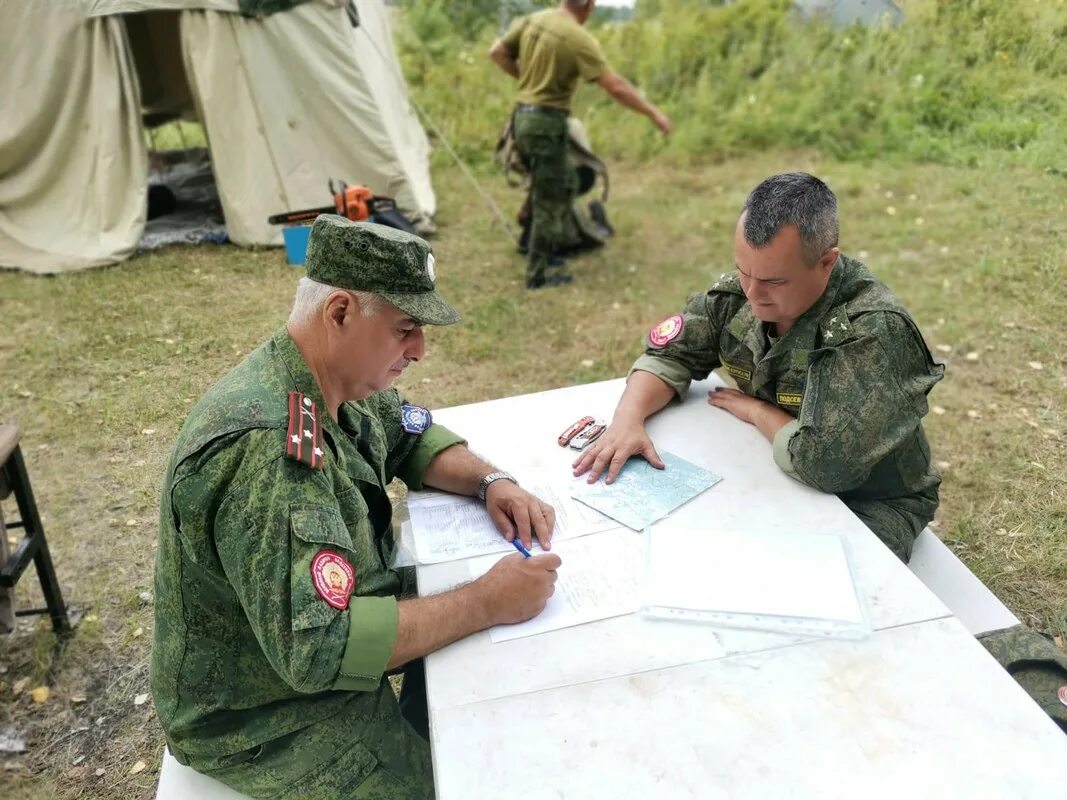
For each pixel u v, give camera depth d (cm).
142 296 479
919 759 115
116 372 397
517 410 215
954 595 193
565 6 455
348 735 151
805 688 127
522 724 124
